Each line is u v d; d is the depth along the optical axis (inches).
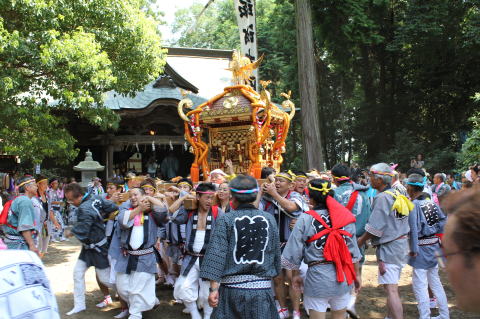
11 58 297.0
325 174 284.7
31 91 345.1
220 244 122.6
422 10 786.2
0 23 289.4
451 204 49.6
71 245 422.3
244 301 119.8
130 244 185.6
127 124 647.1
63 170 679.1
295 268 137.9
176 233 204.1
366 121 949.8
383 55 938.1
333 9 704.4
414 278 180.1
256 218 127.0
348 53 802.8
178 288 183.8
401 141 797.2
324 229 135.3
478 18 721.6
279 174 195.2
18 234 213.0
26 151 336.2
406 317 203.2
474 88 847.7
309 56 542.3
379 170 178.1
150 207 189.0
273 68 1021.8
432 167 746.2
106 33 361.7
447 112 902.4
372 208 171.8
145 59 395.5
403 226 167.9
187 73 860.0
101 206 209.2
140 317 186.1
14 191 404.5
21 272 62.0
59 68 322.0
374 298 235.6
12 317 58.2
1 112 306.2
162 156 758.5
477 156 482.9
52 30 311.7
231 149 255.8
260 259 122.9
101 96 354.3
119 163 732.7
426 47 823.7
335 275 133.6
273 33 965.2
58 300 232.7
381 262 169.0
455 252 46.7
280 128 271.4
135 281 184.4
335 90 997.8
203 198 179.8
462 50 806.5
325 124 995.9
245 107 241.8
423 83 908.0
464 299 46.1
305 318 201.2
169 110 650.2
